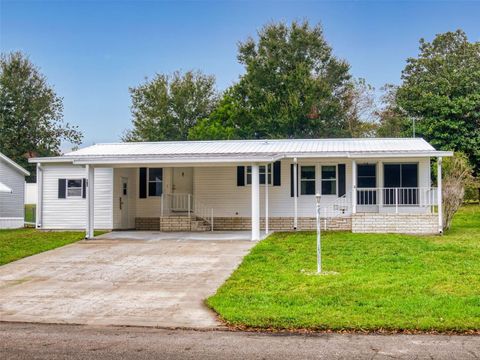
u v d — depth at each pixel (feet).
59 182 76.02
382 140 80.69
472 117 111.96
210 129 140.05
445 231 67.72
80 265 47.65
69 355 23.21
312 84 134.21
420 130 112.37
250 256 48.37
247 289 35.99
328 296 32.81
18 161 156.76
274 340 25.26
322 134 137.69
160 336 26.50
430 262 43.60
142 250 54.95
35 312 32.22
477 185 101.40
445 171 71.41
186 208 77.87
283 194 74.74
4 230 82.38
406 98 124.47
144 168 79.15
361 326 26.78
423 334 25.80
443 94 116.67
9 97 158.51
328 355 22.72
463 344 24.07
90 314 31.53
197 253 52.37
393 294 32.96
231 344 24.72
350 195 73.00
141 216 79.20
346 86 150.82
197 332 27.25
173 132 174.60
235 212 76.38
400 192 71.36
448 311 28.78
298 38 142.00
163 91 175.22
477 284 35.27
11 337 26.58
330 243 55.47
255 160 61.46
